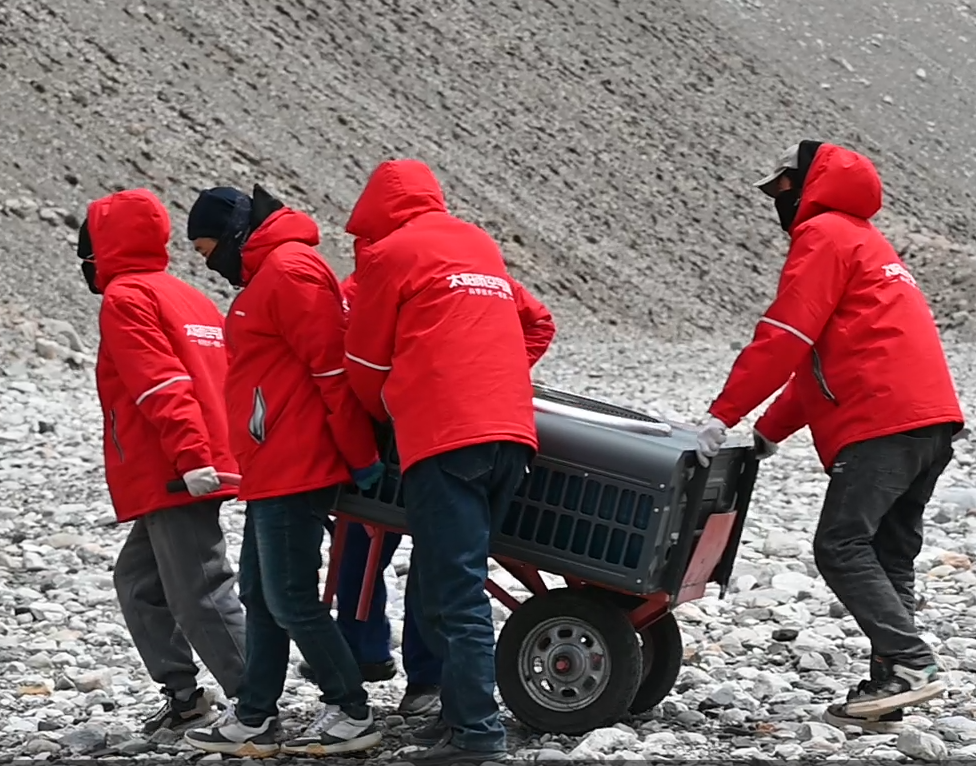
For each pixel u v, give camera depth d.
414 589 13.29
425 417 11.92
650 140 77.94
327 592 13.55
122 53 60.38
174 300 13.23
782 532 22.78
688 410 39.84
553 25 83.94
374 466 12.42
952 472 29.08
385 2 77.12
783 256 72.94
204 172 56.12
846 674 15.85
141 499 13.07
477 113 72.44
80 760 12.83
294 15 71.12
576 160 72.69
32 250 45.72
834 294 13.24
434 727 12.88
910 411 13.20
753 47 92.81
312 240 12.62
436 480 11.92
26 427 31.53
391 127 67.19
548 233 65.62
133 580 13.69
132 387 12.74
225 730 12.77
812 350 13.55
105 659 16.97
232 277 12.87
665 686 14.04
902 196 84.31
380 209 12.58
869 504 13.34
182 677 13.70
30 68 55.91
